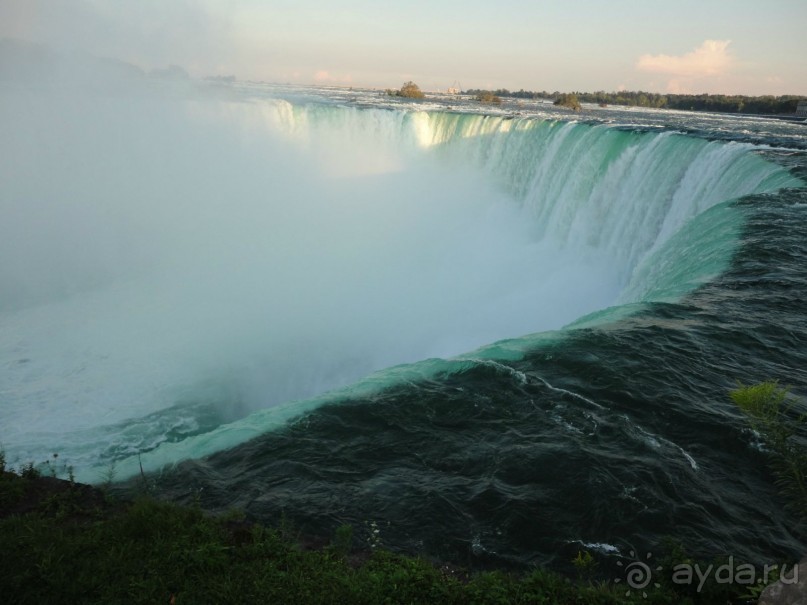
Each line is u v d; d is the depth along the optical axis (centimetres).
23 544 545
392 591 503
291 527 613
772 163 1819
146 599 484
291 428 805
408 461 729
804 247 1333
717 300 1127
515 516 625
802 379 872
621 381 869
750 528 603
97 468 1078
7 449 1313
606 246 2455
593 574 553
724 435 749
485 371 914
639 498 645
